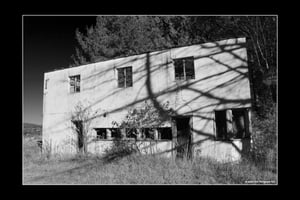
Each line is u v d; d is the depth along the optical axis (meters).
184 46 10.23
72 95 13.21
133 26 18.64
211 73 9.60
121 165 8.61
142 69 11.16
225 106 9.16
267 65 11.87
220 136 9.55
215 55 9.62
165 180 6.88
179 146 10.05
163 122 10.27
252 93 10.09
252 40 12.39
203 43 9.89
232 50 9.35
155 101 10.60
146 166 8.13
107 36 19.19
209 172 7.37
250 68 10.24
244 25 13.59
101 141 11.85
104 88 12.19
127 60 11.63
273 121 8.40
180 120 10.44
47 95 14.13
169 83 10.40
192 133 9.60
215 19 15.60
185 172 7.40
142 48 18.41
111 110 11.76
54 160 10.90
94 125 12.20
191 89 9.91
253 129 8.76
